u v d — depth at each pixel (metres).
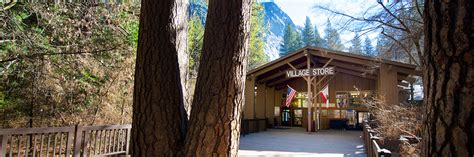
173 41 2.31
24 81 7.05
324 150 8.13
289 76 14.69
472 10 1.18
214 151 1.96
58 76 6.89
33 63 6.23
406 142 4.91
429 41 1.31
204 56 2.14
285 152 7.78
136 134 2.16
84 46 6.81
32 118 7.41
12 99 7.40
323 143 9.76
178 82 2.28
